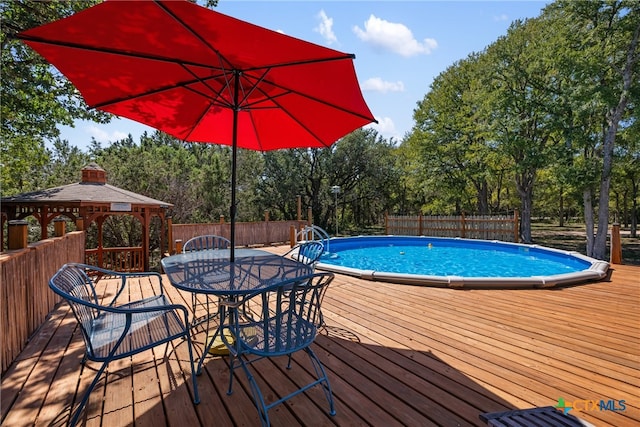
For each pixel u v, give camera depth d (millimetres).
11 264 2590
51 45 2199
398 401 2057
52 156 20719
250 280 2311
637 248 17031
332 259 9797
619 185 21234
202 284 2168
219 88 3105
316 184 22688
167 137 21250
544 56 13781
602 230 12625
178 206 14039
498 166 17750
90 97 2814
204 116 3535
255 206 20062
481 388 2205
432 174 19719
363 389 2193
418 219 14328
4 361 2422
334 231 24703
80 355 2689
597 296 4445
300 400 2070
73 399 2076
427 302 4211
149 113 3271
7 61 7520
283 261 3121
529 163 14672
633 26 11367
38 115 8773
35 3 7355
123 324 2305
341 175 22594
